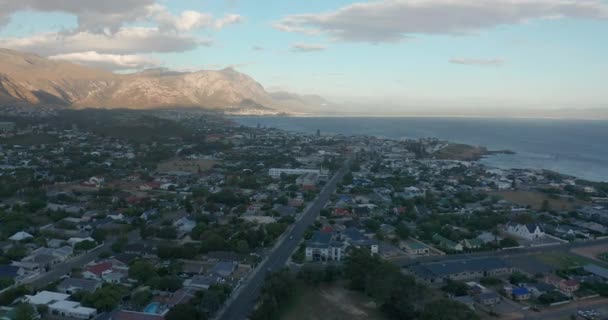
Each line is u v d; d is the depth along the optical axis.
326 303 167.38
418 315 153.12
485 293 173.88
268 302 155.00
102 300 157.25
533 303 171.88
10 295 161.38
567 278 192.62
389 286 160.00
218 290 167.62
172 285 171.50
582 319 158.88
